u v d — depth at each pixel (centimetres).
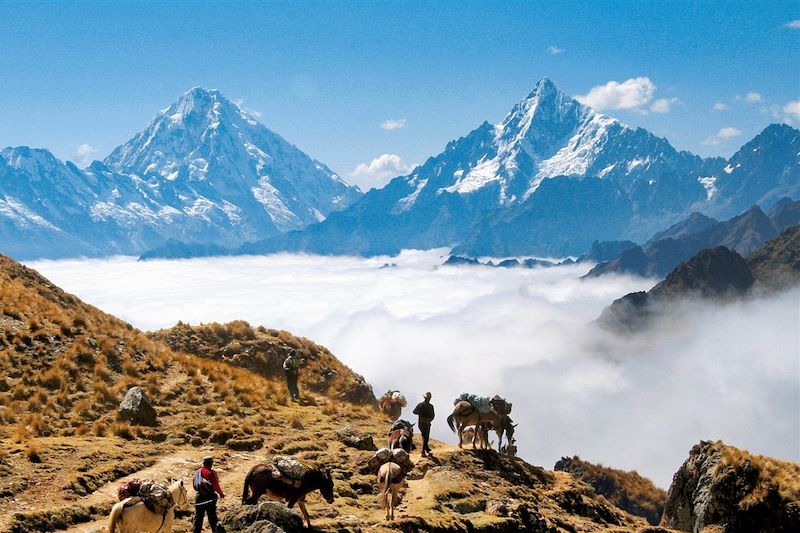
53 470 2275
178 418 3275
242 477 2464
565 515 2830
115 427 2948
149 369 3881
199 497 1797
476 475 2898
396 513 2248
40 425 2855
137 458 2538
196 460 2630
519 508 2442
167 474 2403
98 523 1938
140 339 4262
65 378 3444
